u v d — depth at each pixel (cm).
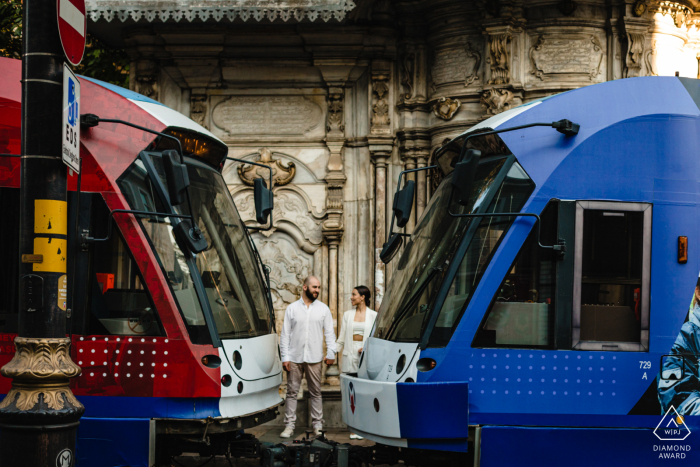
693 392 550
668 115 573
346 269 1058
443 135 1022
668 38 1012
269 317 698
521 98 989
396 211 640
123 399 569
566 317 549
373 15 1040
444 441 540
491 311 550
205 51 1052
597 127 567
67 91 434
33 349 414
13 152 595
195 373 571
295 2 916
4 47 1260
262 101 1068
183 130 634
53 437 410
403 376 560
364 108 1064
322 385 1002
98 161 589
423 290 580
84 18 455
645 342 552
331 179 1048
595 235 558
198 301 588
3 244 586
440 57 1031
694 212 564
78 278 575
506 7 973
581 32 991
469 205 578
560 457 537
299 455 602
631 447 543
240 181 1059
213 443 616
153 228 588
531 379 544
